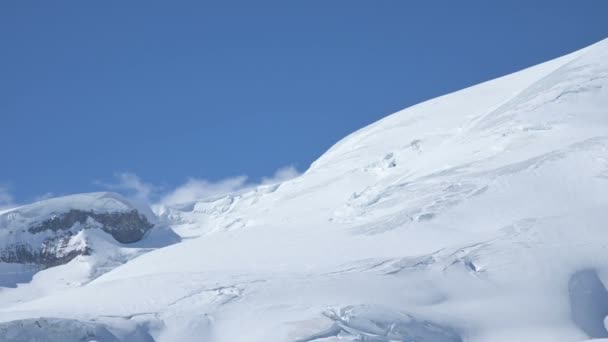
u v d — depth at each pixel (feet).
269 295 140.77
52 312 141.69
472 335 128.57
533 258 146.00
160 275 160.56
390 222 181.47
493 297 137.69
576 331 128.47
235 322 134.10
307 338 122.93
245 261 174.81
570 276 140.15
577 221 155.63
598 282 139.03
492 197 179.22
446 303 137.18
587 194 170.91
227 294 142.41
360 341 122.31
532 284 139.64
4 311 151.94
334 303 135.33
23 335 125.18
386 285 142.20
